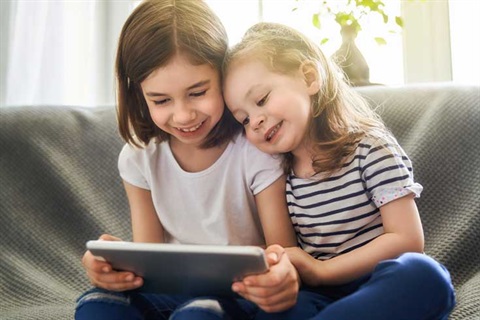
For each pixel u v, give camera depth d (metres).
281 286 0.91
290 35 1.17
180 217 1.24
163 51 1.05
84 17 2.01
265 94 1.09
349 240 1.13
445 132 1.42
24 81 2.00
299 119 1.11
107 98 2.00
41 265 1.41
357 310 0.89
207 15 1.12
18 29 2.00
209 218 1.22
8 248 1.42
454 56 1.88
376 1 1.75
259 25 1.22
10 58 1.99
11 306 1.30
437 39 1.91
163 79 1.06
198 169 1.23
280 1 1.97
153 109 1.11
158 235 1.27
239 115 1.12
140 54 1.06
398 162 1.11
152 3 1.11
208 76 1.08
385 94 1.52
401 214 1.09
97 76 2.00
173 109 1.09
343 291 1.10
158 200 1.25
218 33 1.12
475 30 1.86
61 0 2.00
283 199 1.20
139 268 0.94
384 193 1.09
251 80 1.09
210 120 1.11
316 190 1.15
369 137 1.13
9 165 1.51
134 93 1.17
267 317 0.96
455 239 1.30
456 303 1.11
